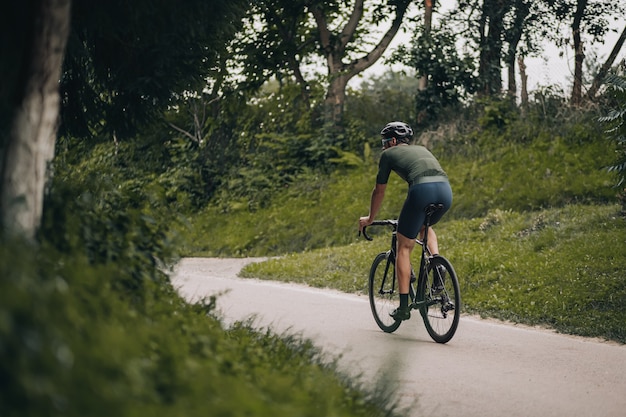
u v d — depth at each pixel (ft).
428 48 129.08
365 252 80.28
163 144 147.23
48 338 13.06
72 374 12.98
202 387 15.88
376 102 146.10
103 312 17.81
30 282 14.07
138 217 26.40
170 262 27.09
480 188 108.47
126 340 15.60
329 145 136.36
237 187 137.80
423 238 43.37
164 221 27.45
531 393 30.48
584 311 50.98
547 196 101.35
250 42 139.13
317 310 53.72
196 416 14.34
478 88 131.44
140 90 35.86
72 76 35.96
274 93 147.54
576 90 116.37
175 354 17.84
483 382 32.14
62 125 37.27
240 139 146.82
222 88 141.69
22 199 19.57
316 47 145.48
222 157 144.15
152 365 16.20
